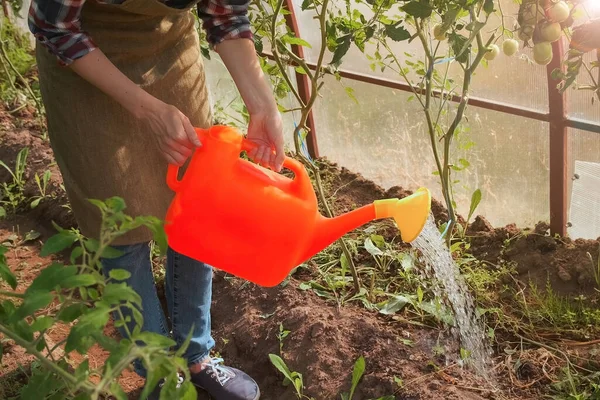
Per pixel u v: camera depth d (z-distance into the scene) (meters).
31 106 3.96
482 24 1.87
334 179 3.24
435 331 2.21
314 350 2.16
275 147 1.60
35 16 1.42
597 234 2.57
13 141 3.59
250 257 1.48
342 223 1.51
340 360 2.12
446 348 2.13
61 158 1.73
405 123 2.96
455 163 2.89
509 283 2.46
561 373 2.06
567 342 2.18
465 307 2.30
